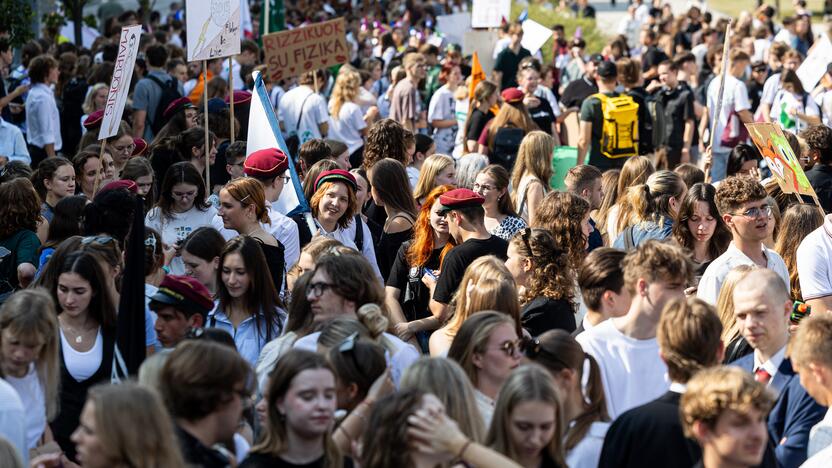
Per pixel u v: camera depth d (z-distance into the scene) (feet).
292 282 50.08
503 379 35.99
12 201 54.29
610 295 40.98
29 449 37.29
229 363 30.27
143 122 94.32
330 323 38.63
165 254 58.29
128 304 39.58
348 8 228.22
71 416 41.57
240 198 52.49
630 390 38.42
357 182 63.77
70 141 103.50
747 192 49.70
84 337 42.63
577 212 51.90
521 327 42.50
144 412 26.55
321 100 95.14
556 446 31.63
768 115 111.65
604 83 95.09
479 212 51.75
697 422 29.55
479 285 41.37
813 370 34.91
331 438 31.71
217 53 69.97
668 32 176.96
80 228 53.47
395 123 72.95
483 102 91.25
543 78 118.93
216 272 48.03
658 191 58.39
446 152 110.11
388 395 30.37
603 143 93.91
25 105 94.79
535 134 69.82
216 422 30.37
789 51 111.96
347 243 59.21
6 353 36.63
